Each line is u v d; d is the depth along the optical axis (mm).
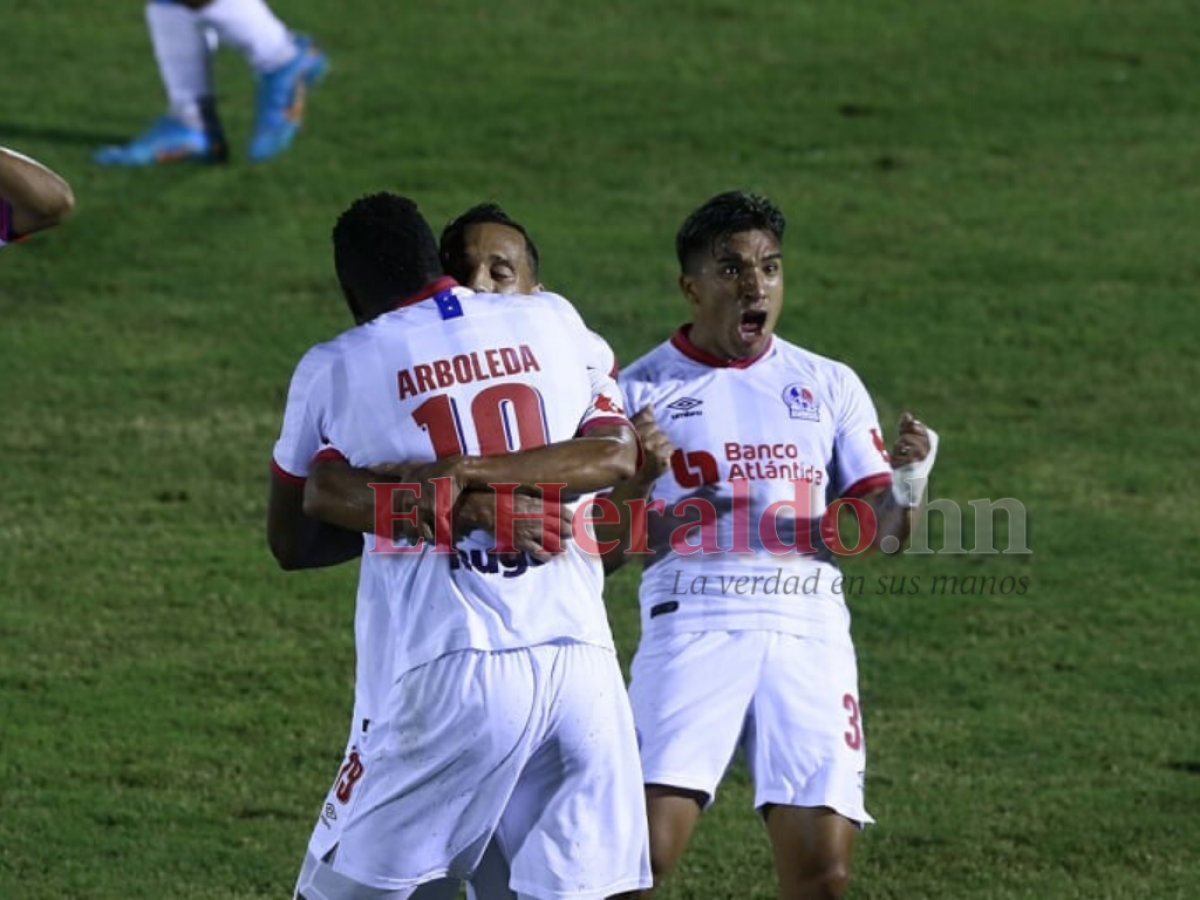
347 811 16188
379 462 16047
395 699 15922
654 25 54625
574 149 46562
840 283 40375
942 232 42969
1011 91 50625
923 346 37656
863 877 21531
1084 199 44875
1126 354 37625
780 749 18359
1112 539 30828
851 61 52312
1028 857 21969
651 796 18312
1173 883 21359
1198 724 25250
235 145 46594
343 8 55312
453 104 49000
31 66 50156
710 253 19219
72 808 22703
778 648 18625
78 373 36156
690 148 46812
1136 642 27578
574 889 16078
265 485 32312
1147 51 53250
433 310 16297
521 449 16047
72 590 28703
